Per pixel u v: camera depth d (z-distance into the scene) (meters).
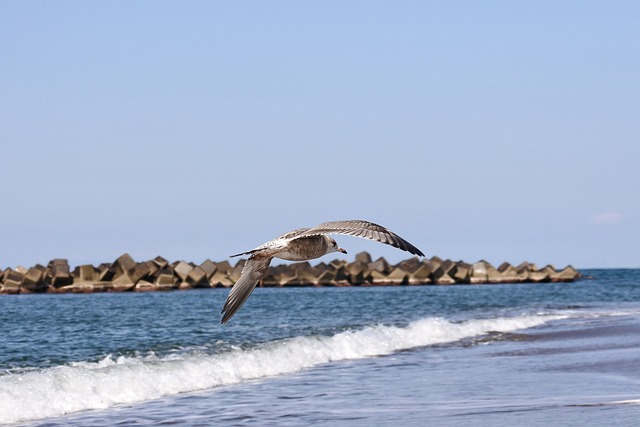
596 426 12.18
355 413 13.81
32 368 18.31
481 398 14.87
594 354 20.75
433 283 80.50
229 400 15.40
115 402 15.25
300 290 67.00
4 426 13.32
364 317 35.03
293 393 16.06
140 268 63.56
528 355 21.17
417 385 16.66
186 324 30.31
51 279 60.75
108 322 31.00
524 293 61.72
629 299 52.38
